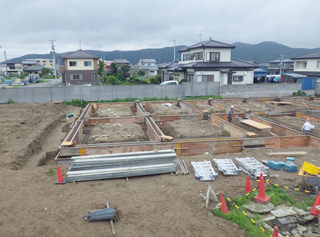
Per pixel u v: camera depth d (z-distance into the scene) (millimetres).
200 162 7488
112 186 6336
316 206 5043
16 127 11992
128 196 5816
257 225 4875
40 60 96312
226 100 19469
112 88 21625
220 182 6586
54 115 15492
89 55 34219
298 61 33875
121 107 17125
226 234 4566
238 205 5527
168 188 6230
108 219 4879
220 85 24781
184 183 6508
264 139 9328
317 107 16766
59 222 4785
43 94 20250
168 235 4512
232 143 9117
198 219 4984
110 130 11055
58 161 7855
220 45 27766
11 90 19547
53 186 6266
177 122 12484
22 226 4637
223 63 27828
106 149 8430
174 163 7219
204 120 13227
